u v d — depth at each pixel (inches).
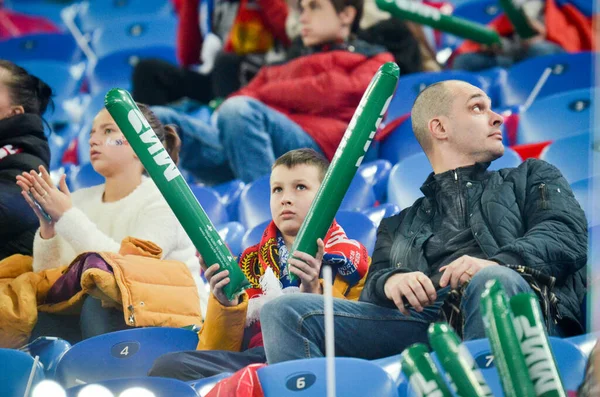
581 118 442.3
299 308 268.7
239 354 283.6
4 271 339.9
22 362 274.7
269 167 430.0
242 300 282.8
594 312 262.2
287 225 308.3
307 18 447.2
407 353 197.5
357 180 399.2
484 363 243.6
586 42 542.0
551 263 268.7
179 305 315.3
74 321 330.0
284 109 441.4
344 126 431.2
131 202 347.3
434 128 307.3
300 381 249.3
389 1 482.6
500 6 561.3
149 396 227.6
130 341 298.2
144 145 272.8
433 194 300.7
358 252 305.0
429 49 523.5
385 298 273.6
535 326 191.3
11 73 376.8
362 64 438.3
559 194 285.3
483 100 306.0
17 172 360.8
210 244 272.4
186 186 273.7
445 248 287.4
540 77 506.0
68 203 334.0
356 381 247.4
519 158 358.6
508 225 284.5
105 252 317.4
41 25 757.3
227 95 527.8
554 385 188.1
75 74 637.3
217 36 544.4
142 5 760.3
